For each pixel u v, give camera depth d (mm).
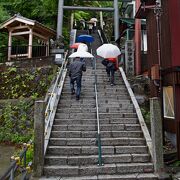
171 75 8891
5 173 4168
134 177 6262
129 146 7434
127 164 6773
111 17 33125
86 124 8586
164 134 9430
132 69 14664
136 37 14648
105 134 8016
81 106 9844
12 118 12641
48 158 6836
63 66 13500
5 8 21406
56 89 10539
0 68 15484
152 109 6793
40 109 6590
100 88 11531
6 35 19766
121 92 11234
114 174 6527
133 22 18094
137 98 11211
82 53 12016
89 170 6523
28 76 14680
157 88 10156
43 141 6523
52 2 20109
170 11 8844
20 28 17016
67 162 6836
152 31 11023
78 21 29984
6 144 11500
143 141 7711
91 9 19234
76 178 6219
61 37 16656
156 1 9703
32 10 20812
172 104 9023
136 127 8422
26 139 11453
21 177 5723
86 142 7621
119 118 8891
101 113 9102
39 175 6336
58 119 8695
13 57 17047
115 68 12375
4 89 14602
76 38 21828
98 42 24234
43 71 14562
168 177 6238
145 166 6676
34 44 19078
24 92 14141
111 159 6957
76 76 10398
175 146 8781
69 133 7977
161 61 9820
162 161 6574
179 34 8672
